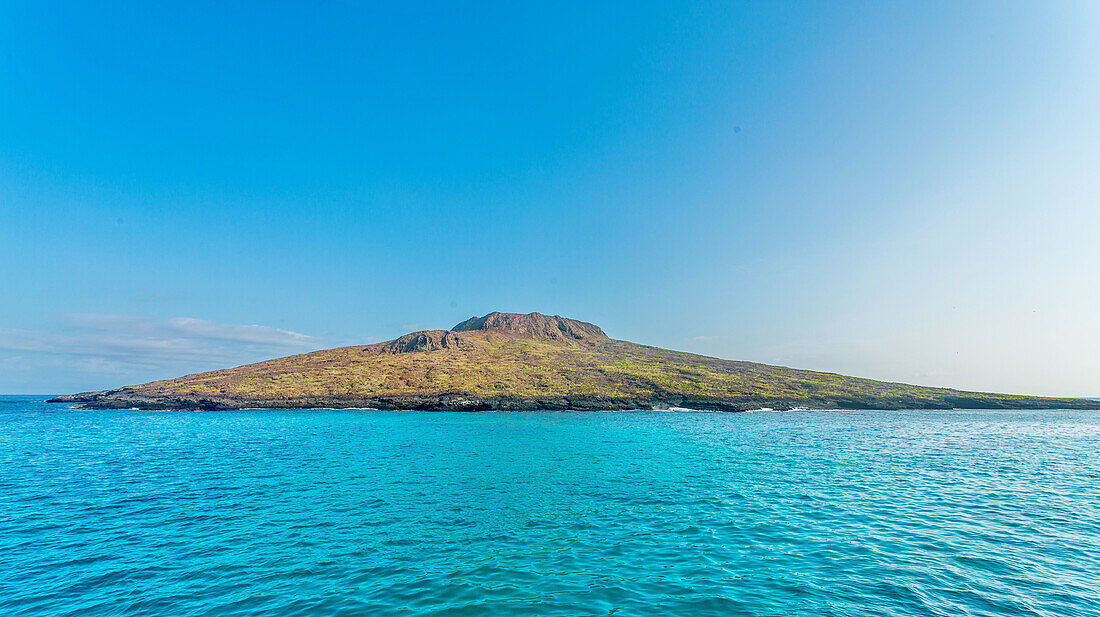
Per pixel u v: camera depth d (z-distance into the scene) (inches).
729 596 593.6
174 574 673.0
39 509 1019.3
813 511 991.6
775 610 556.1
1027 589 612.1
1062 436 2736.2
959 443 2303.2
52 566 704.4
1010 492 1177.4
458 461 1670.8
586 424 3457.2
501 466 1558.8
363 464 1599.4
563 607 566.9
